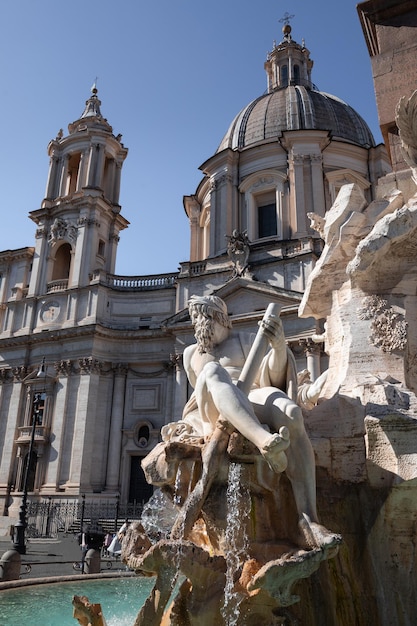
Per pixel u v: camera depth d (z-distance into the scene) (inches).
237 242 1376.7
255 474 181.6
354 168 1642.5
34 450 1434.5
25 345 1558.8
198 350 243.8
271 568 152.4
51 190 1740.9
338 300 256.5
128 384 1480.1
